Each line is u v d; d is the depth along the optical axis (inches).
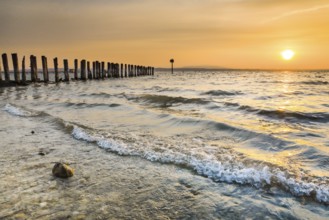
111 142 251.1
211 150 229.5
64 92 824.9
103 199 149.3
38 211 136.3
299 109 443.8
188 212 135.9
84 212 135.5
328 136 277.3
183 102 530.3
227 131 291.7
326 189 150.7
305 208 137.2
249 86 1048.2
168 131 304.2
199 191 158.2
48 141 267.4
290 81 1441.9
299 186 156.0
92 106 493.4
